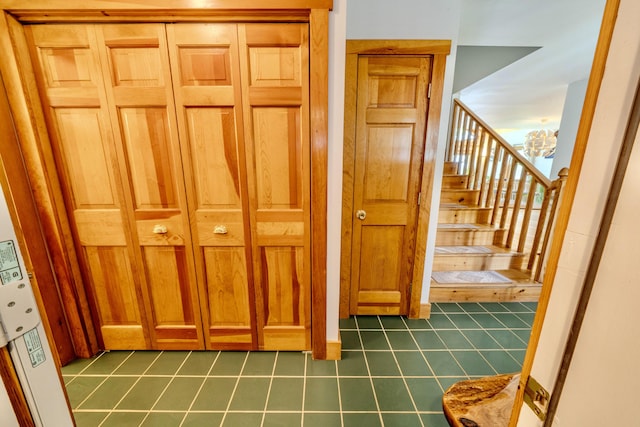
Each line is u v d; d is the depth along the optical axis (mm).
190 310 1617
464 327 1943
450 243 2752
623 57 290
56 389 555
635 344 273
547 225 2221
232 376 1478
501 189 2732
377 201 1896
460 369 1546
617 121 295
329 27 1230
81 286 1543
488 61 3068
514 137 9430
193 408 1286
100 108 1342
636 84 277
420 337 1830
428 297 2045
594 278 320
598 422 314
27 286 494
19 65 1239
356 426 1202
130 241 1506
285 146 1391
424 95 1717
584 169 334
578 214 341
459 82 3211
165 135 1388
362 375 1490
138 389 1390
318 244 1449
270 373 1500
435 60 1646
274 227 1484
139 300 1597
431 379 1471
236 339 1649
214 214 1472
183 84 1316
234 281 1573
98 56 1284
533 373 421
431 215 1905
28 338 500
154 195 1457
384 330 1907
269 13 1208
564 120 4188
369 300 2062
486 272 2498
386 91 1726
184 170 1415
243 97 1326
